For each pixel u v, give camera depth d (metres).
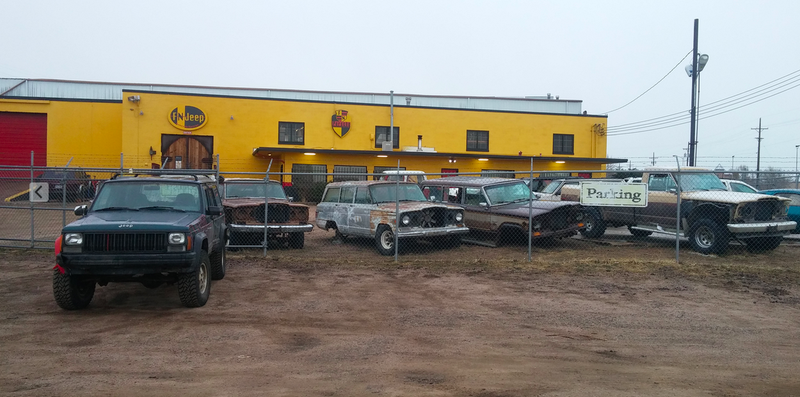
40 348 5.70
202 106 30.58
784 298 8.20
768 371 5.18
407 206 11.97
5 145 30.81
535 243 13.68
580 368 5.20
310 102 32.06
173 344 5.87
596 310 7.49
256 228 11.98
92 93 43.00
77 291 7.20
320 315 7.16
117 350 5.65
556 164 34.59
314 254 12.23
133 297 8.09
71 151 31.20
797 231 14.62
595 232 14.46
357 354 5.59
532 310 7.48
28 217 18.64
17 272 9.96
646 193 11.09
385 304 7.77
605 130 35.56
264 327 6.57
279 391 4.54
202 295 7.54
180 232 6.91
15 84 42.34
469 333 6.39
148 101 29.94
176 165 30.09
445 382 4.78
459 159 32.81
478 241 13.41
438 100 45.75
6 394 4.42
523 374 5.01
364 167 31.14
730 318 7.12
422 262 11.03
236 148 31.12
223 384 4.70
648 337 6.30
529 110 46.59
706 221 11.70
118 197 7.99
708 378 4.95
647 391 4.59
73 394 4.44
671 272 9.99
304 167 30.08
